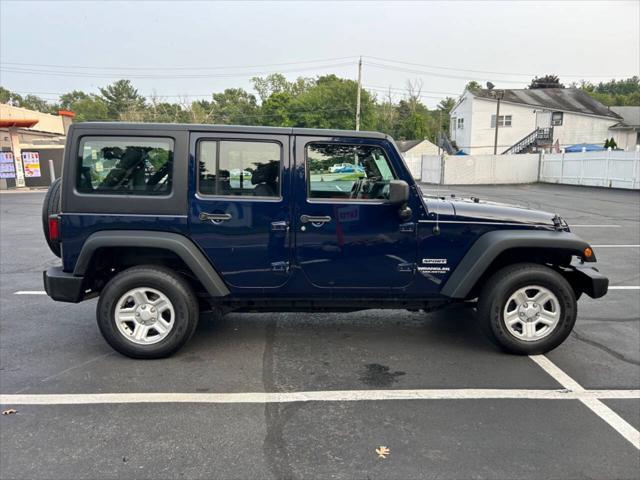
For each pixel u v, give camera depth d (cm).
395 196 380
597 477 265
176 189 394
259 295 416
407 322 517
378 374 391
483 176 3241
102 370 395
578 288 447
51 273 408
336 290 416
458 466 273
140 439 297
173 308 407
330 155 403
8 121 2392
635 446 294
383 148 404
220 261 404
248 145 398
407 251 411
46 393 355
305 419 322
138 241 390
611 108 4516
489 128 4297
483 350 442
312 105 5841
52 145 2586
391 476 264
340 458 280
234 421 319
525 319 421
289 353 433
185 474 265
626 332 489
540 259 442
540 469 271
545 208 1628
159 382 374
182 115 6500
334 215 403
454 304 435
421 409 336
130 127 393
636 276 720
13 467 269
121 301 405
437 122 8038
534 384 375
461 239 414
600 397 355
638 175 2383
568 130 4141
